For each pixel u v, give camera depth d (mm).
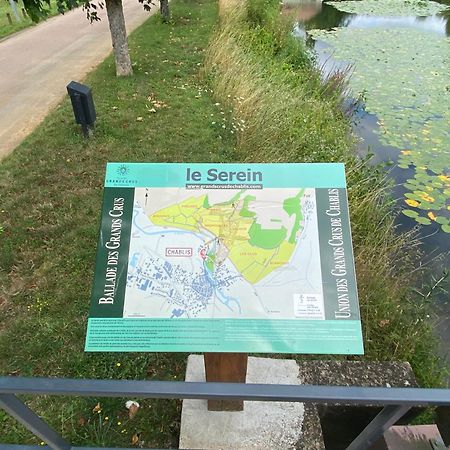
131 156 4461
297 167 1804
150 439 2188
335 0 14234
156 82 6242
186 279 1669
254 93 5055
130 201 1771
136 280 1668
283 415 2174
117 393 1200
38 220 3586
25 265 3180
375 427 1411
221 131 4918
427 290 3459
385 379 2385
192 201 1769
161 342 1582
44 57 7727
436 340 3025
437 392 1182
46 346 2613
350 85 7227
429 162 5121
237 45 7016
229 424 2137
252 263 1686
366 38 9992
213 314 1622
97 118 5105
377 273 3135
